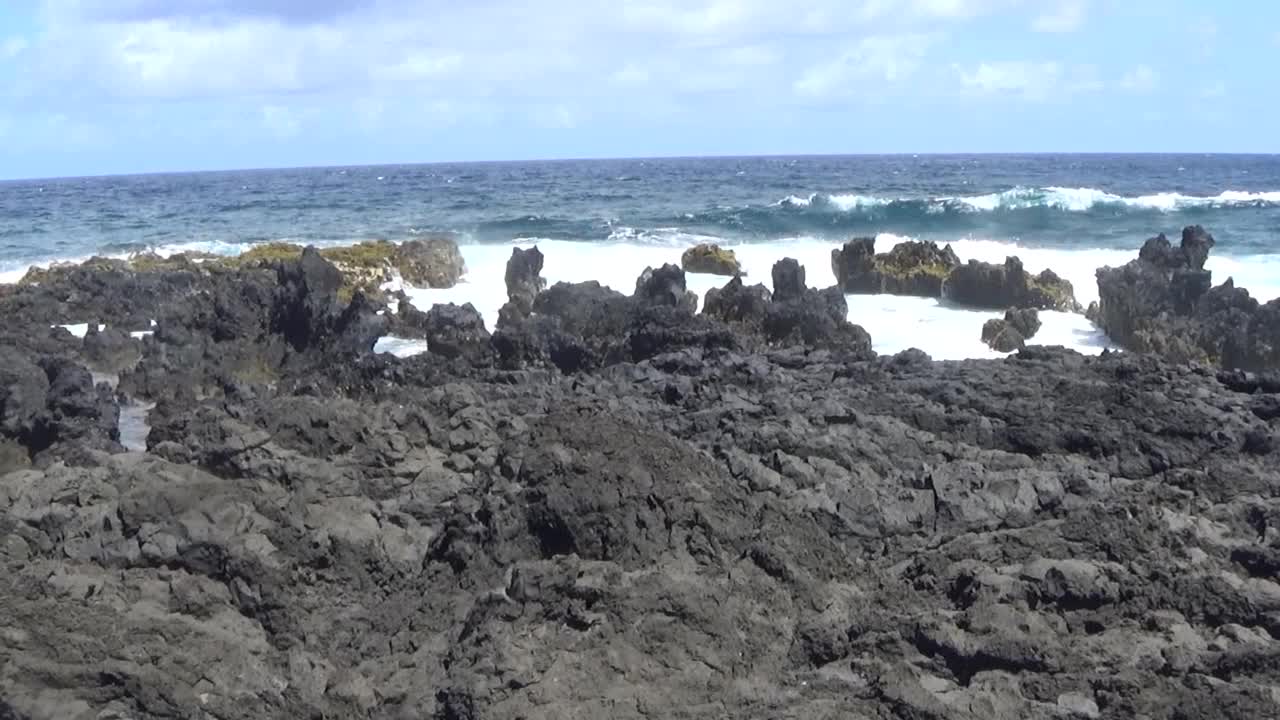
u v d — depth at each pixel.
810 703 10.62
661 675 11.14
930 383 19.77
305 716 11.46
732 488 13.92
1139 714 10.29
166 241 63.72
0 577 12.25
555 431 14.16
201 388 26.34
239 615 12.68
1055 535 13.27
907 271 38.12
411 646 12.48
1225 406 18.50
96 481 14.35
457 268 44.28
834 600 12.41
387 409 17.09
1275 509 13.88
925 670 11.24
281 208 90.19
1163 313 29.44
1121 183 110.38
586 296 30.64
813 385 20.97
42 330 30.97
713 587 12.05
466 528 13.65
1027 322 31.14
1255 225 53.44
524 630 11.65
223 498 13.70
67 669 11.12
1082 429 17.17
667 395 19.86
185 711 11.13
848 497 14.38
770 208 63.12
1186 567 12.35
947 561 12.97
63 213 92.75
